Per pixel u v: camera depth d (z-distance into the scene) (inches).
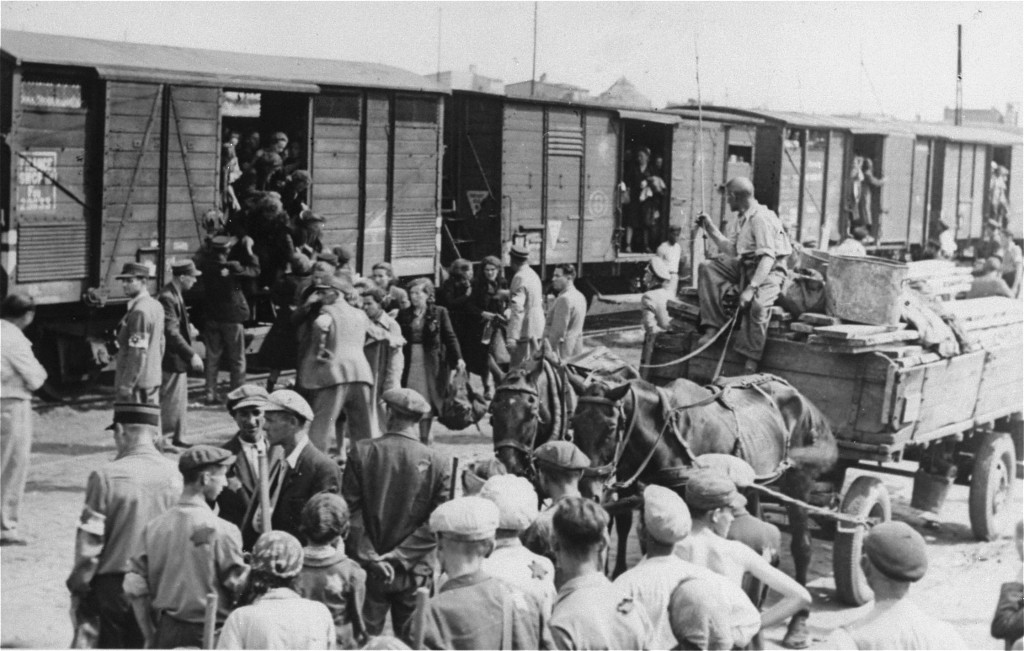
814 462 363.9
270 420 244.4
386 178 638.5
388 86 627.2
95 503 227.1
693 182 863.1
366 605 254.4
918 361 371.6
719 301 400.8
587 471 287.3
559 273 531.2
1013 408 447.5
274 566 192.4
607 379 312.7
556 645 184.4
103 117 488.1
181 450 440.1
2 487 344.8
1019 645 207.6
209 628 187.2
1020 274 853.8
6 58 455.8
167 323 438.6
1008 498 443.2
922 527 438.0
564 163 769.6
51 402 499.8
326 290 407.5
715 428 330.3
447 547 195.2
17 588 309.9
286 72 579.5
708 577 204.4
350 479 253.4
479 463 286.8
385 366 455.2
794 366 384.8
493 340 539.2
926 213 1101.7
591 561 190.7
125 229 502.3
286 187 595.5
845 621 336.8
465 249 751.7
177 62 528.7
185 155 521.0
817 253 406.0
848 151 1002.1
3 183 460.1
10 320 348.2
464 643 189.8
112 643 231.3
